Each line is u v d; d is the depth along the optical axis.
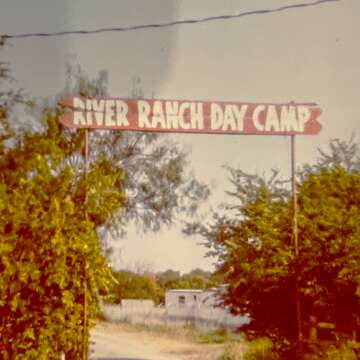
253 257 12.71
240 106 13.00
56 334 10.48
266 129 12.99
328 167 15.20
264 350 13.36
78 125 12.45
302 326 12.79
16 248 9.98
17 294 10.02
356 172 13.95
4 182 10.80
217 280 13.82
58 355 10.65
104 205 10.80
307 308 12.82
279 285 12.59
